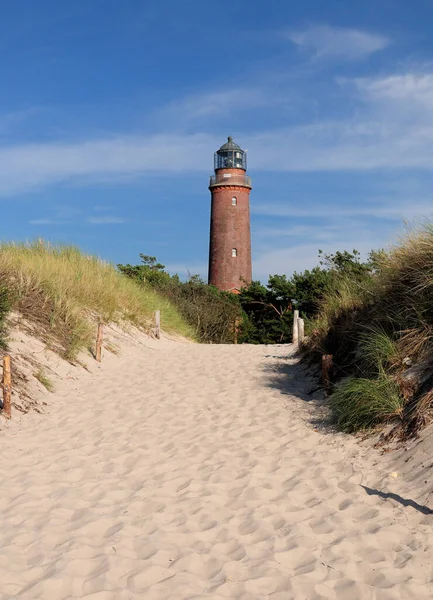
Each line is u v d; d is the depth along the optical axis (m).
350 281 11.70
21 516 5.26
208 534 4.79
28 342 12.34
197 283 29.59
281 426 7.96
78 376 12.38
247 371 12.15
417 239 8.52
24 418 9.20
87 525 4.96
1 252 15.83
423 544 4.33
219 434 7.88
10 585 3.98
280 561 4.29
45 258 17.61
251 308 29.78
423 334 7.71
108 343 15.48
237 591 3.89
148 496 5.71
